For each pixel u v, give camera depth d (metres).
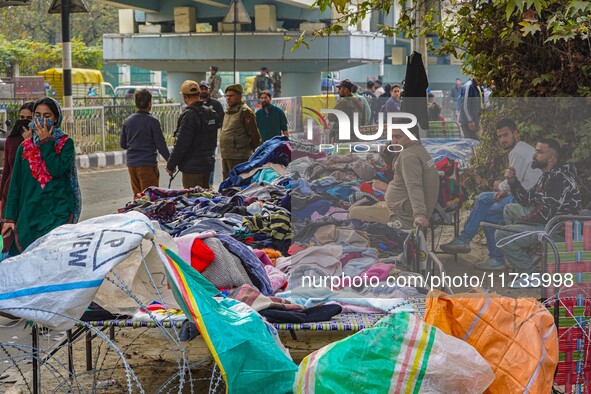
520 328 5.24
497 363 5.19
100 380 6.79
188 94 12.49
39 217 8.19
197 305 4.90
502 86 7.29
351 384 4.89
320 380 4.95
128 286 5.49
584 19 6.47
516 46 6.72
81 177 20.30
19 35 56.03
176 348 7.60
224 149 14.41
